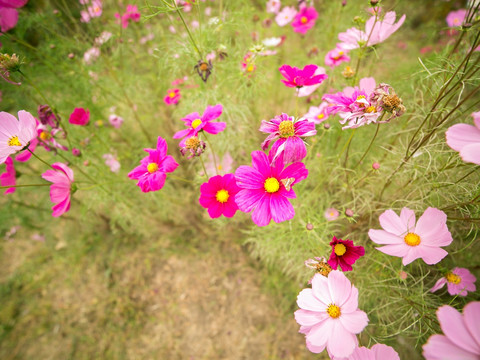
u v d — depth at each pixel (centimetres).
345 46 42
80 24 63
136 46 65
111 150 60
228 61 49
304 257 44
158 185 31
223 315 55
